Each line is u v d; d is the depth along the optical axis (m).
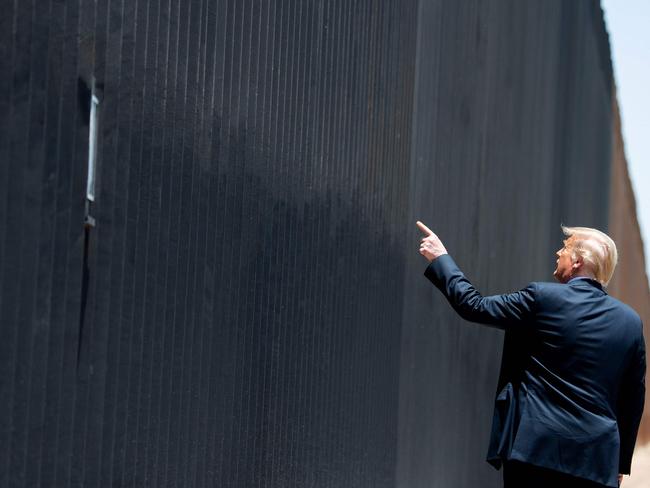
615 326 5.80
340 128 7.50
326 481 7.39
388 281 8.70
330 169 7.33
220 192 5.67
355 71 7.77
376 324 8.40
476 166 11.86
